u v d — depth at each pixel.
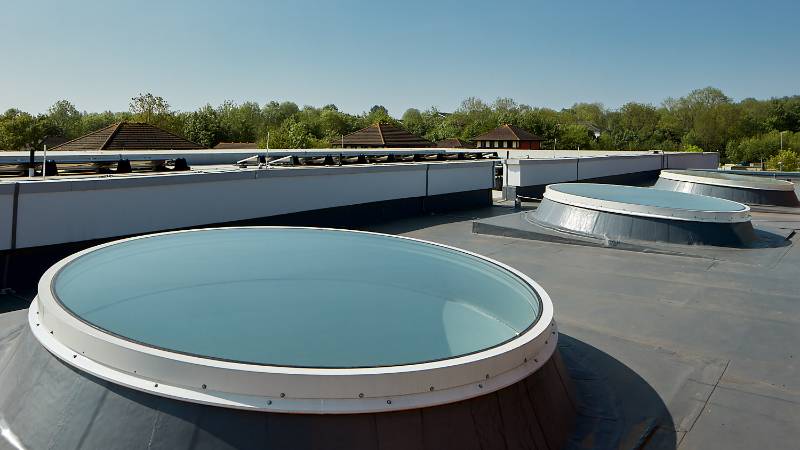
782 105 82.25
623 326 6.73
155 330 3.52
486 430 3.46
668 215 11.14
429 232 12.80
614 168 25.52
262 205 11.38
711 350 6.06
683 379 5.34
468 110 97.38
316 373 3.09
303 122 75.25
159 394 3.14
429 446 3.25
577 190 13.30
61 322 3.58
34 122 59.34
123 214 8.92
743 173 27.83
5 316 5.97
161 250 5.34
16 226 7.51
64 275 4.45
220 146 56.50
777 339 6.41
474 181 17.34
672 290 8.24
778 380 5.37
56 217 7.98
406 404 3.20
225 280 4.50
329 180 12.78
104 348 3.32
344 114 83.75
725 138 77.12
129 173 12.02
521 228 12.16
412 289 4.63
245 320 3.77
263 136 68.88
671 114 88.25
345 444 3.09
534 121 70.06
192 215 10.08
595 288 8.29
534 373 3.98
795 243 11.77
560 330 6.57
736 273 9.23
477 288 4.82
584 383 5.20
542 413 3.93
